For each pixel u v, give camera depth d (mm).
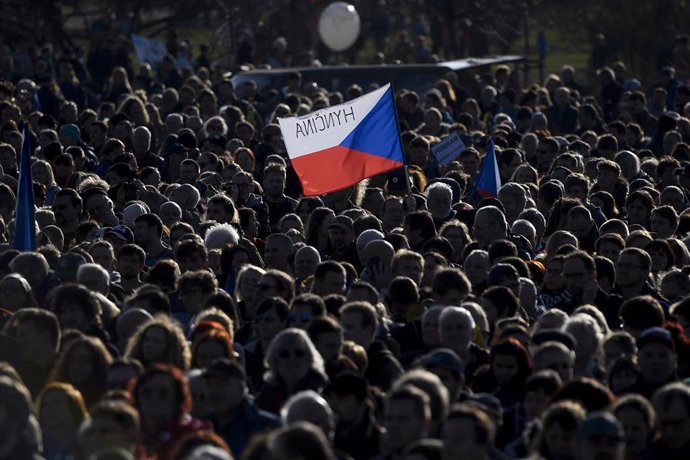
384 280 26391
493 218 29922
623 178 38594
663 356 19859
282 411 17547
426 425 16672
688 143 48812
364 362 20672
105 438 16219
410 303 23672
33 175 37281
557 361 19766
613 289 27016
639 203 34219
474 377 20969
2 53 74188
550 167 41656
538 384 18578
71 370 19234
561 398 18219
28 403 16547
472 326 21469
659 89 59344
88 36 87500
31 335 20609
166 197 35094
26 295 23734
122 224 31891
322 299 22484
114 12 87875
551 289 26703
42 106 58031
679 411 17594
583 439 15961
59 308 22312
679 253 29781
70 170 39594
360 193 36906
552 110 55750
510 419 19438
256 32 86250
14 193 37188
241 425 18281
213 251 28438
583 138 47938
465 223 33375
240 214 33375
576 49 98500
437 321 21875
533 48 98250
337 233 30016
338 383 18062
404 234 29938
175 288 25406
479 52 86750
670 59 82188
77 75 72062
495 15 89500
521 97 65188
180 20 87938
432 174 42906
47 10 83188
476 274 26625
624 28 88688
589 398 18156
